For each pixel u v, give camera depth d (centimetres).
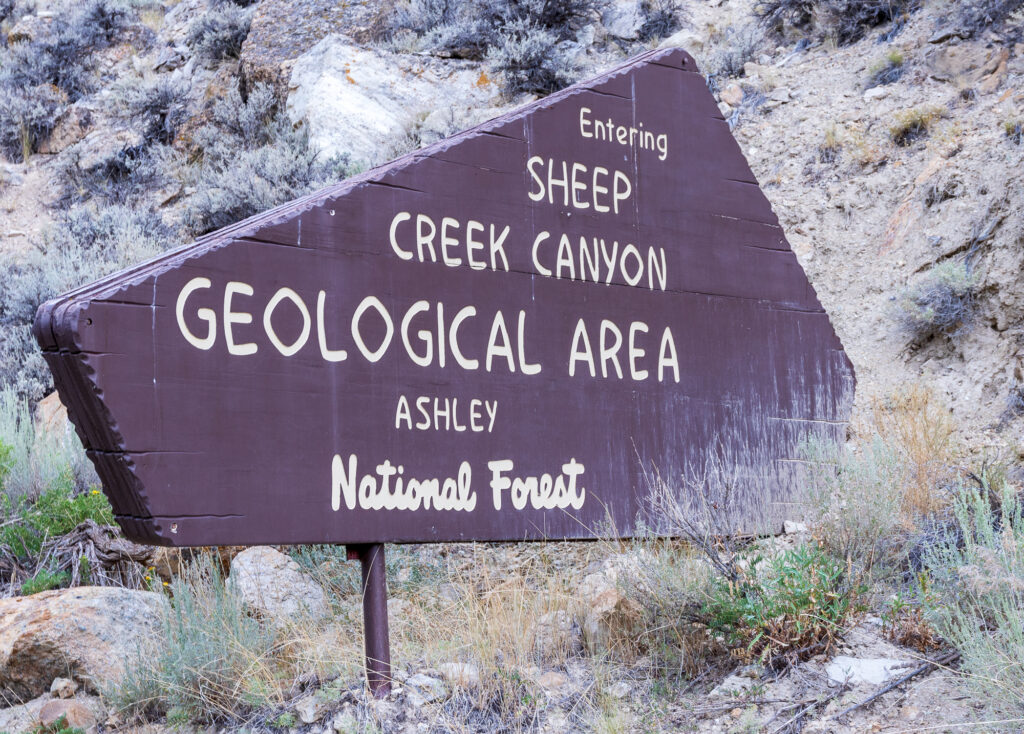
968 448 634
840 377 656
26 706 482
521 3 1489
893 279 830
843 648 414
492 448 482
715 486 567
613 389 539
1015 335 706
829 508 527
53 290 1171
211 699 445
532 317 512
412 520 445
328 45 1409
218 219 1246
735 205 625
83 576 611
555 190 537
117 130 1633
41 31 1884
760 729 370
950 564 421
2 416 848
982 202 800
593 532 513
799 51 1230
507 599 479
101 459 380
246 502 395
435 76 1426
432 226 480
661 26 1455
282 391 414
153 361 380
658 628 437
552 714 397
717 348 594
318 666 437
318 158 1296
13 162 1656
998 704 344
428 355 466
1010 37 988
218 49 1684
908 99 1002
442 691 406
